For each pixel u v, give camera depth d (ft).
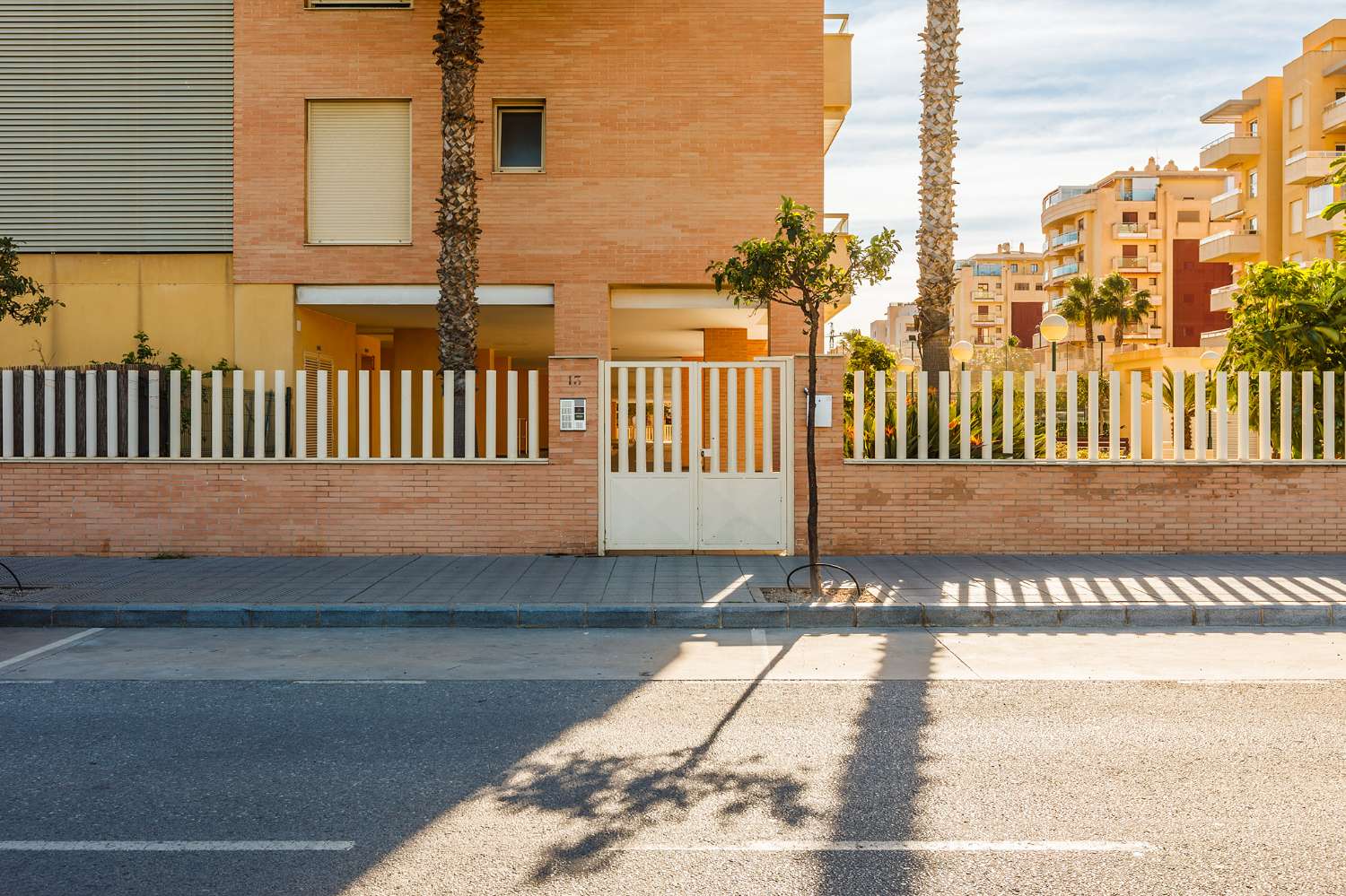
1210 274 249.55
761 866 12.56
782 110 48.34
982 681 22.65
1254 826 13.84
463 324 41.81
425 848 13.15
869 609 29.50
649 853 13.00
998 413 42.45
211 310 49.39
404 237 48.67
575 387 39.40
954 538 39.22
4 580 33.91
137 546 39.45
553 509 39.37
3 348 49.67
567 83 48.37
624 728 18.89
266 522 39.45
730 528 39.32
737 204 48.37
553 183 48.37
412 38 48.24
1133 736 18.16
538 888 11.95
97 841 13.42
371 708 20.44
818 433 39.17
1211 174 250.37
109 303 49.65
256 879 12.23
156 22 49.08
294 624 29.48
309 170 48.73
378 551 39.47
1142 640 27.14
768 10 48.44
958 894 11.75
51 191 49.55
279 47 48.34
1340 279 42.19
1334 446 39.93
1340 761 16.67
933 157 44.37
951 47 44.55
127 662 24.84
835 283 32.04
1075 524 39.14
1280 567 35.88
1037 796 15.05
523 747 17.69
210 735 18.43
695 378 39.27
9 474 39.50
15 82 49.42
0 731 18.74
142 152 49.29
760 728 18.83
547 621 29.43
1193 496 39.17
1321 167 132.57
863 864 12.64
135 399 39.78
